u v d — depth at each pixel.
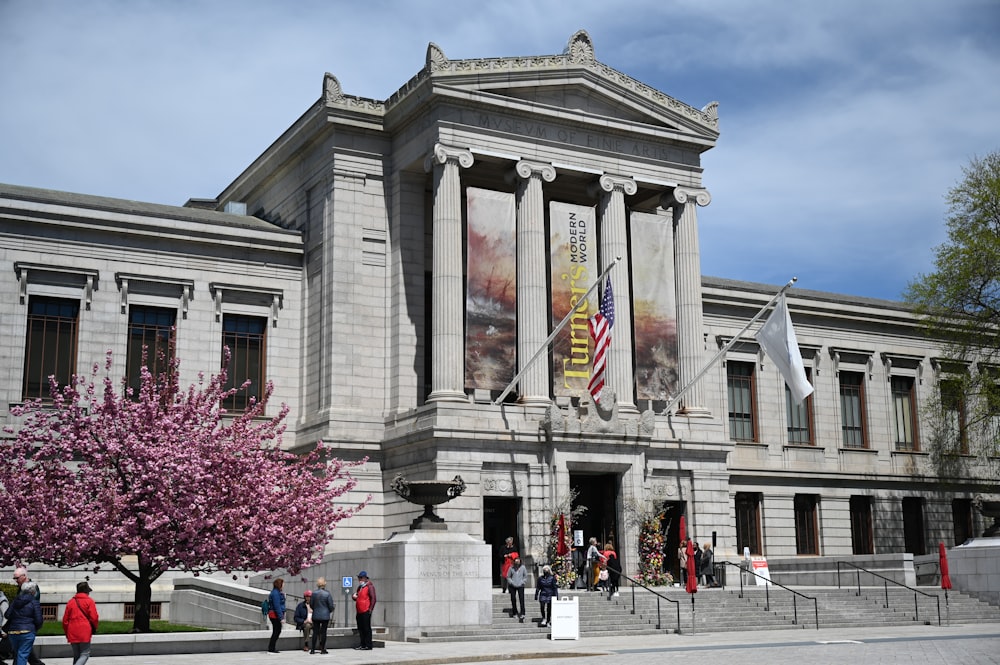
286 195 58.44
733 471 62.56
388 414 51.47
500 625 36.66
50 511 33.66
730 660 26.89
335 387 50.84
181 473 34.47
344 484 46.03
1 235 49.56
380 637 35.53
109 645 30.69
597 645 32.69
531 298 51.59
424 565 35.53
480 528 47.00
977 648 30.30
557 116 53.19
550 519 48.19
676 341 55.25
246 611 39.50
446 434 46.97
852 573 52.00
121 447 35.50
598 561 44.50
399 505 49.22
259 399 53.84
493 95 51.66
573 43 54.31
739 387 65.19
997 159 60.56
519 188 52.78
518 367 51.44
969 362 65.75
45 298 50.44
